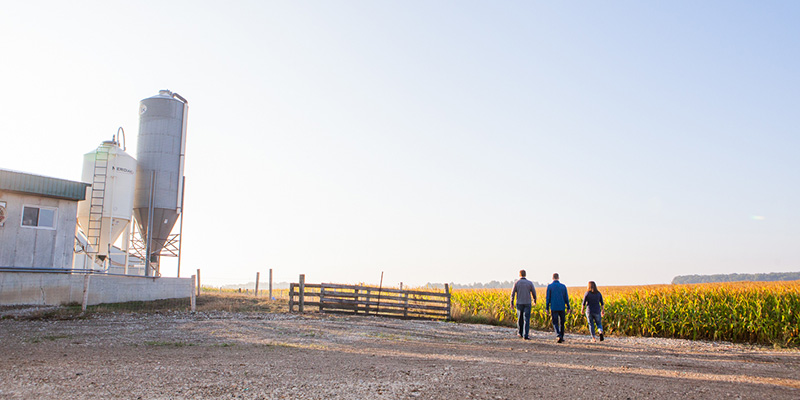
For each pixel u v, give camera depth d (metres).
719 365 10.56
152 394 6.16
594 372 8.70
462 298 25.48
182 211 27.91
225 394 6.29
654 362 10.61
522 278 15.75
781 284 27.23
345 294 20.97
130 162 25.58
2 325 14.12
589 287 15.79
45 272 20.02
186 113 28.53
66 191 21.34
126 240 25.67
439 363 9.23
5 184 19.39
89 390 6.26
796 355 13.58
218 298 24.55
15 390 6.16
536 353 11.60
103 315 17.08
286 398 6.17
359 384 7.05
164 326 14.56
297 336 13.20
